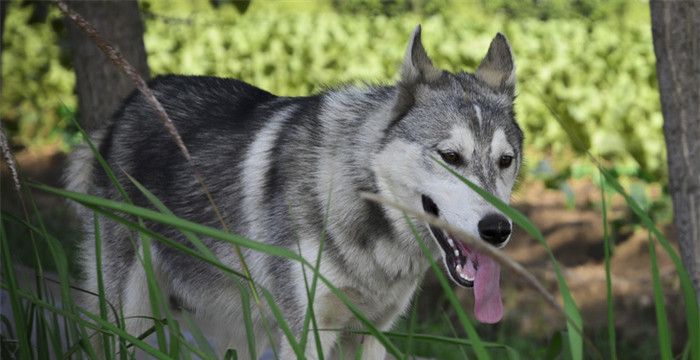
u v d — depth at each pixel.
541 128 22.36
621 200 19.39
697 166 7.63
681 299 13.11
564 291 3.67
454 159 5.99
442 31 24.05
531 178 21.23
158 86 8.34
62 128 23.75
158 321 4.41
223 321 7.61
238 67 23.73
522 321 12.30
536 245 16.73
